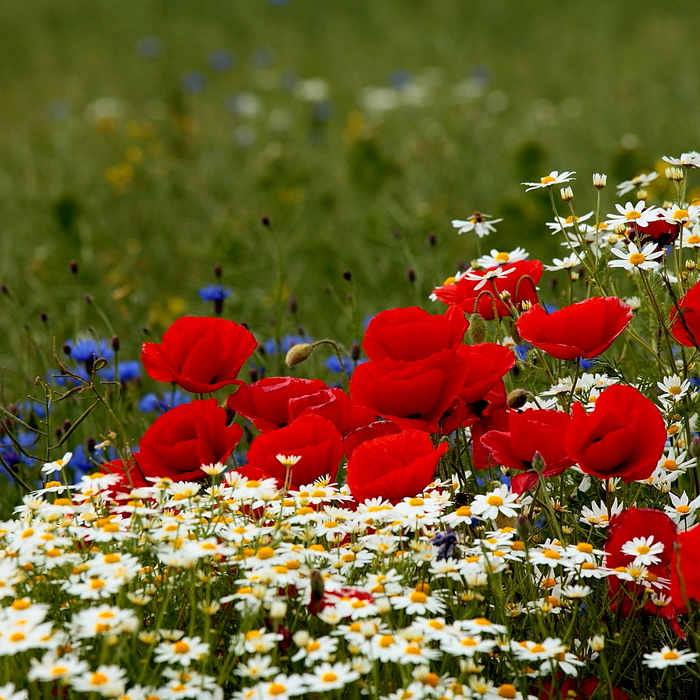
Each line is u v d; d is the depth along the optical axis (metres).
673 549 5.50
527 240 8.59
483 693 5.45
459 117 12.48
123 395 5.95
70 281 8.66
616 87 13.71
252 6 24.66
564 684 5.52
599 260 5.71
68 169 11.71
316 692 5.46
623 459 5.54
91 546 5.56
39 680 5.46
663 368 5.70
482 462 5.64
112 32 22.91
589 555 5.52
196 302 8.63
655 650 5.57
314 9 24.23
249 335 5.68
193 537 5.54
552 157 10.84
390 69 18.45
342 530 5.54
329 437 5.61
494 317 5.71
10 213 10.90
